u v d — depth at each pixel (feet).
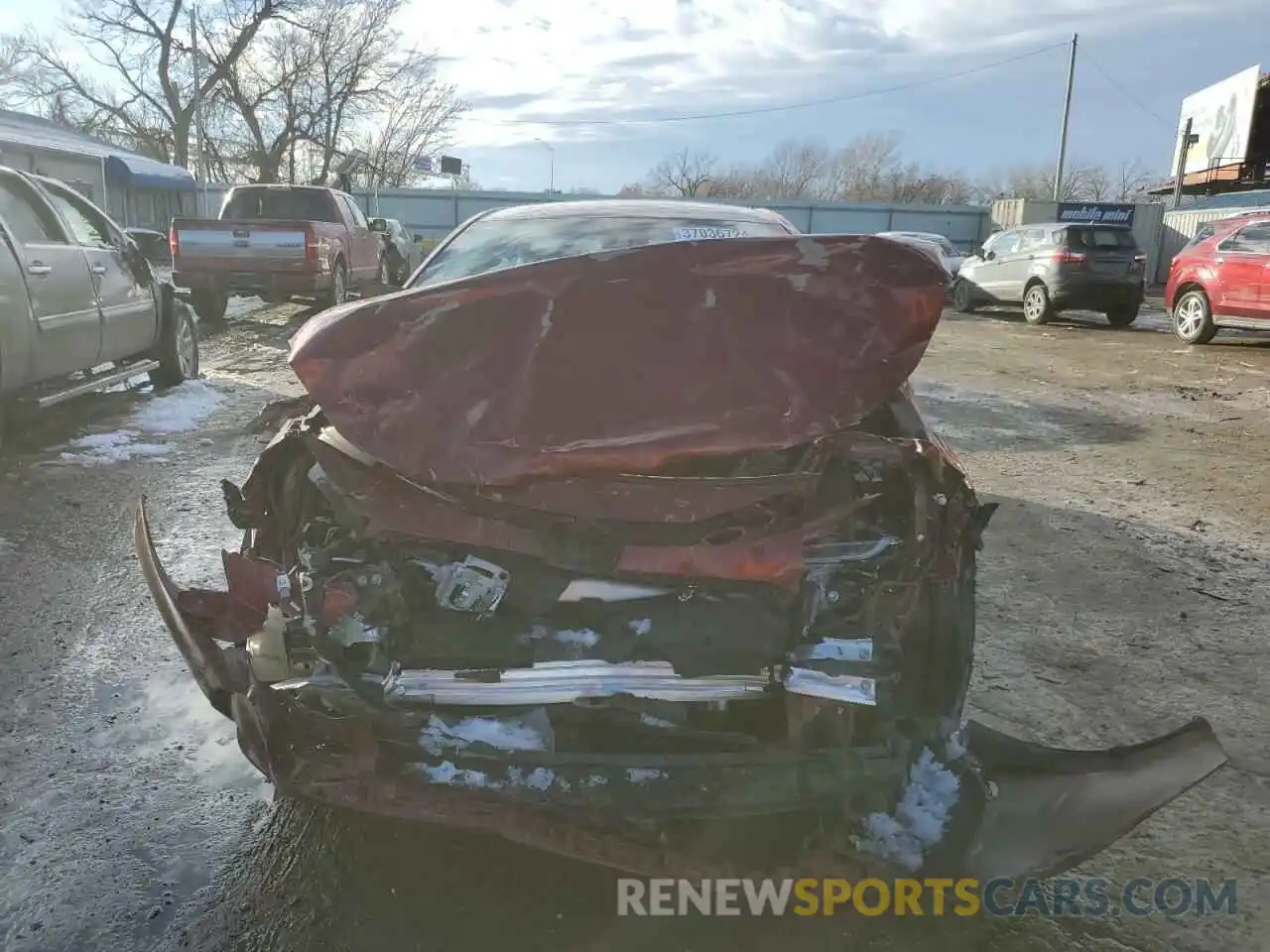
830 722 7.50
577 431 7.15
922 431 8.50
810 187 227.40
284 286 42.09
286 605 7.74
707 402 7.20
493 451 7.16
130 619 13.53
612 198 15.80
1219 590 15.72
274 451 8.31
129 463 21.38
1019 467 23.57
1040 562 16.78
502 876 8.59
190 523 17.51
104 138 149.48
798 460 7.50
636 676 7.30
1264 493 21.59
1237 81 99.04
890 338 7.36
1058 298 56.59
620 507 7.16
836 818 7.69
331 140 148.87
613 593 7.34
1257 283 44.83
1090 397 33.53
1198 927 8.20
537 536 7.23
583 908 8.23
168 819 9.26
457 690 7.33
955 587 8.18
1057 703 11.89
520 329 7.32
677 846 7.44
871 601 7.59
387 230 56.75
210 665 8.00
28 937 7.76
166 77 138.41
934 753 8.05
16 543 16.28
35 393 21.57
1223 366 41.04
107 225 25.54
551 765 7.25
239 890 8.35
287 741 7.54
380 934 7.89
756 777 7.27
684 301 7.34
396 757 7.38
